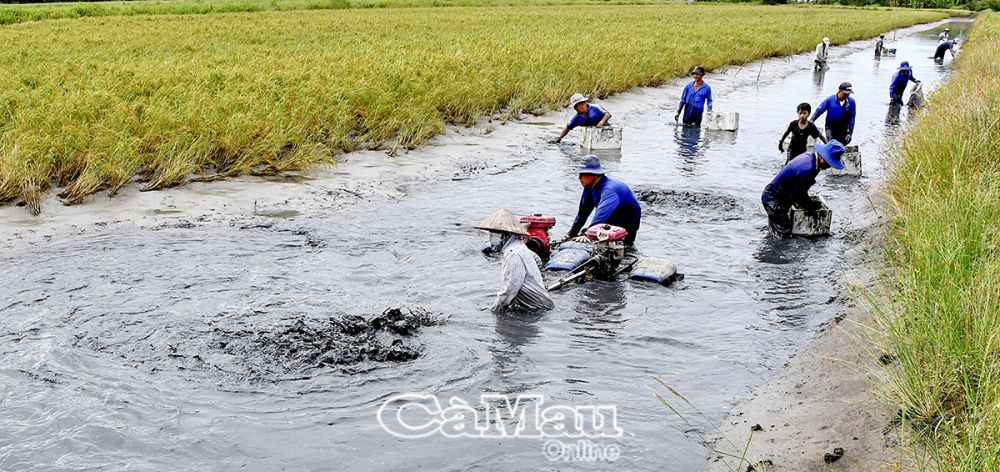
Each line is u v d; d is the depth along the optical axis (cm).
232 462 506
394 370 633
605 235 856
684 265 918
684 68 2936
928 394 489
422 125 1666
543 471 501
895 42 5272
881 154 1571
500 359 659
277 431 542
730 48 3566
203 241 974
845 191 1301
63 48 2783
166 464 502
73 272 849
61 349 653
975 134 1035
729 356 673
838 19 6644
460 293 809
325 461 509
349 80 1812
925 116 1364
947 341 511
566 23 4853
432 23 4584
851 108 1590
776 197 1037
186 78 1739
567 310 767
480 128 1853
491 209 1166
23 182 1085
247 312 743
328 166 1411
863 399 547
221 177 1281
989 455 397
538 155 1591
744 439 535
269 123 1406
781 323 747
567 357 665
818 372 620
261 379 613
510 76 2188
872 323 675
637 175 1407
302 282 832
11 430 532
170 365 632
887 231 984
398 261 912
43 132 1237
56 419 547
